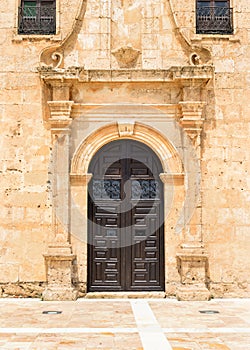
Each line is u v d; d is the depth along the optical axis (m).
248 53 13.54
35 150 13.17
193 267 12.68
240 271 12.94
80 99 13.25
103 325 9.80
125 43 13.59
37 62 13.43
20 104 13.29
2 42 13.48
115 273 13.18
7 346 8.25
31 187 13.08
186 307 11.66
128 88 13.29
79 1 13.53
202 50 13.45
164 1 13.63
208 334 9.05
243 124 13.32
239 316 10.64
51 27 13.69
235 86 13.41
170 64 13.44
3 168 13.12
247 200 13.14
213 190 13.12
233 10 13.71
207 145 13.23
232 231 13.03
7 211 13.01
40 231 12.96
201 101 13.02
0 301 12.39
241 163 13.22
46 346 8.27
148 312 11.08
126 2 13.65
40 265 12.88
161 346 8.24
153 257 13.25
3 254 12.91
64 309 11.40
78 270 12.90
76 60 13.42
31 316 10.65
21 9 13.70
